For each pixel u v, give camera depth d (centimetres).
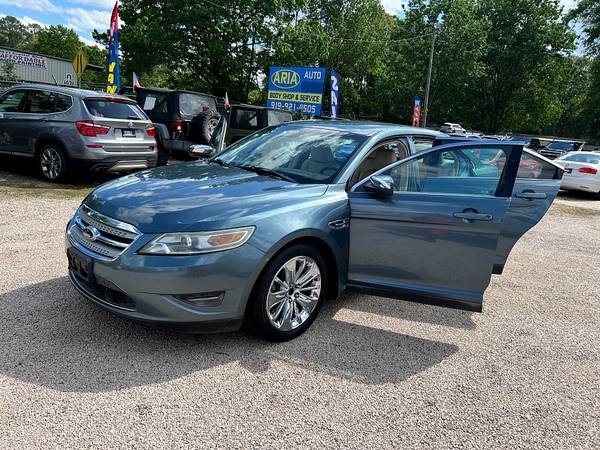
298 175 380
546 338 385
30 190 761
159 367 290
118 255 289
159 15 2823
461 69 3788
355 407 269
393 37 4288
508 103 4300
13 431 226
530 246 707
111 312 301
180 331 294
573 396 301
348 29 4628
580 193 1530
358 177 383
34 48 7900
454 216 336
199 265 284
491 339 375
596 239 790
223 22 2812
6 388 257
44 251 480
